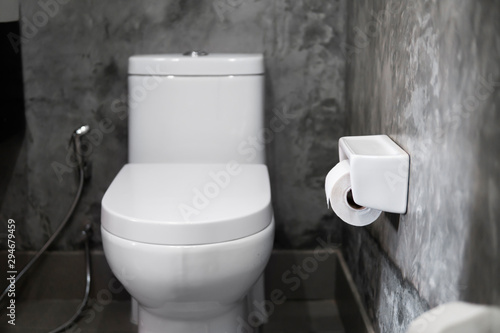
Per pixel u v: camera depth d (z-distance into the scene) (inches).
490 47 32.8
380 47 58.6
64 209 82.1
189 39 78.6
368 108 64.4
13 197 80.1
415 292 46.5
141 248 51.6
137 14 77.8
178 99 71.6
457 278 37.7
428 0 43.3
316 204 82.4
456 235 37.9
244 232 52.7
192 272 51.5
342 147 54.3
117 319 77.4
